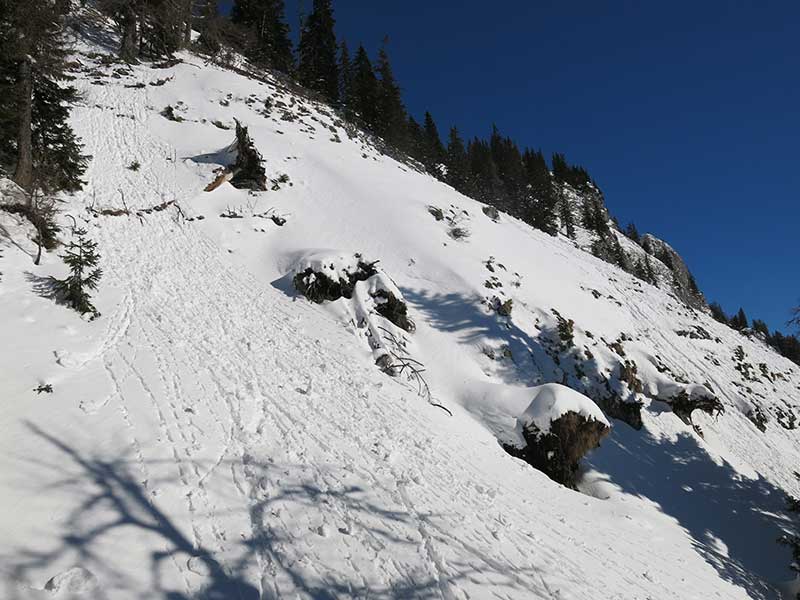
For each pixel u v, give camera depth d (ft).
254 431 22.62
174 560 13.35
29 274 31.40
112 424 19.16
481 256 72.49
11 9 38.42
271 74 147.13
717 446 61.05
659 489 46.01
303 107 119.85
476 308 59.72
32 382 20.36
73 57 101.65
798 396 92.12
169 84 104.68
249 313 42.96
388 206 77.51
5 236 33.73
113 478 15.87
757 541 42.78
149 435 19.22
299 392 29.58
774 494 52.65
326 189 78.84
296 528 16.37
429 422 33.91
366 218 72.69
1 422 16.79
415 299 59.52
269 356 34.40
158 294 39.34
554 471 39.68
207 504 16.20
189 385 25.29
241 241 61.00
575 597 18.71
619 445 50.29
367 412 30.45
